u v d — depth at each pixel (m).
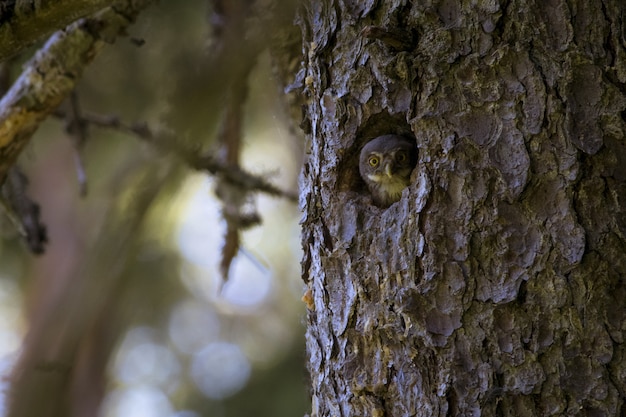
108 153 10.24
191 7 7.69
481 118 4.79
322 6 5.43
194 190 10.84
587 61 4.77
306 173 5.50
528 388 4.49
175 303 12.08
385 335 4.84
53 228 11.77
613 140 4.70
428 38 4.98
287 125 8.30
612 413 4.43
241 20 6.02
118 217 3.38
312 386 5.30
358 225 5.05
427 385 4.66
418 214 4.77
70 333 2.93
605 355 4.49
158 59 7.18
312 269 5.30
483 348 4.57
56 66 6.42
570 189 4.63
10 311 11.91
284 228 12.38
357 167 5.75
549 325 4.54
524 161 4.67
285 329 12.37
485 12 4.91
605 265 4.57
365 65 5.14
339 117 5.22
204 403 11.93
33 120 6.58
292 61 6.81
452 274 4.66
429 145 4.82
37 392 2.81
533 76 4.76
